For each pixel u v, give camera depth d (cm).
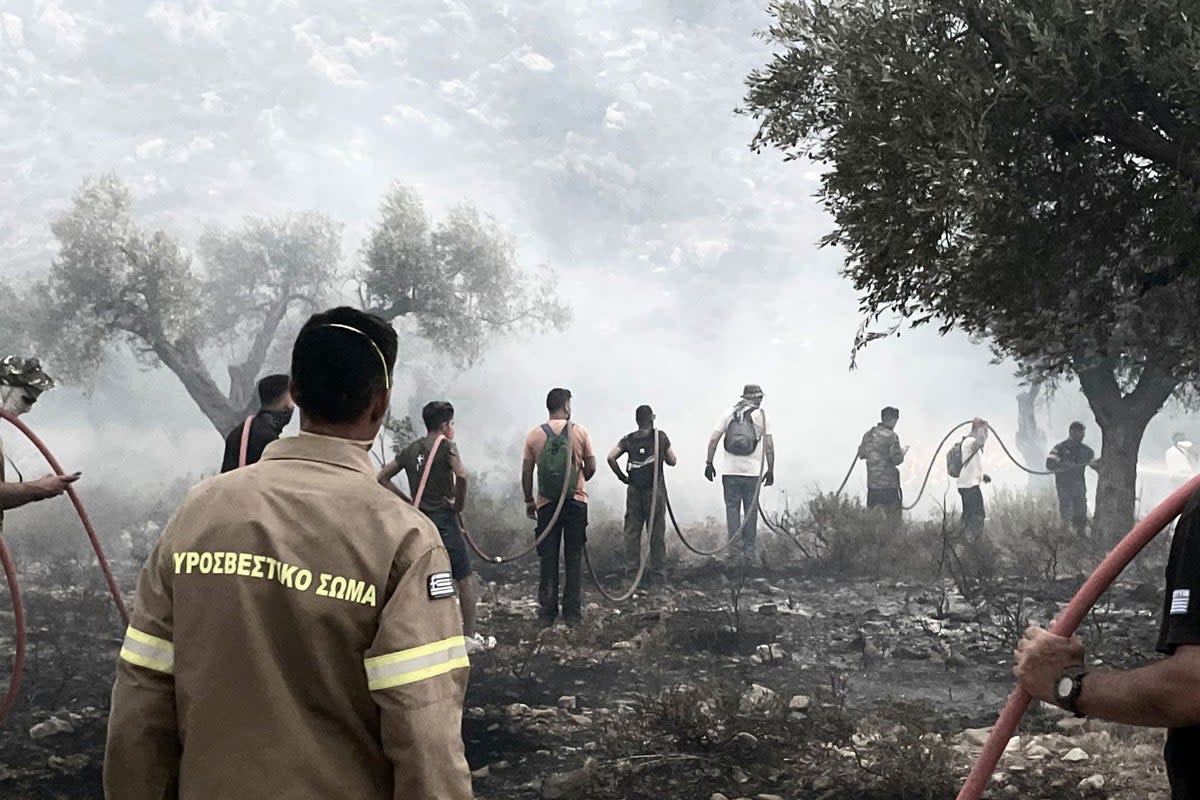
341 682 239
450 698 238
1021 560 1305
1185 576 229
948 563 1297
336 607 239
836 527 1404
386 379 264
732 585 1259
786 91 715
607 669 848
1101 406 1374
